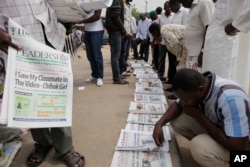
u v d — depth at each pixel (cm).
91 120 275
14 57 132
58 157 191
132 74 536
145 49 750
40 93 141
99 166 188
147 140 215
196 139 177
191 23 298
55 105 146
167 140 221
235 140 153
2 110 129
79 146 217
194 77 155
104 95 373
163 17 521
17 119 132
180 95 161
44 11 157
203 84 160
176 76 159
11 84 131
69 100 152
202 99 165
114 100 347
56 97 147
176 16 445
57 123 146
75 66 660
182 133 214
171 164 184
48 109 144
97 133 242
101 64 429
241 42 246
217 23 240
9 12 146
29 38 137
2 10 145
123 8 421
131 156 194
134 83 451
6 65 138
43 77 142
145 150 202
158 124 205
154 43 557
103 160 195
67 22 184
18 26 134
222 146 167
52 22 164
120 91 395
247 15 198
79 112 301
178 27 375
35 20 152
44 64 142
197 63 304
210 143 169
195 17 292
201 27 294
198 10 286
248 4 207
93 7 162
